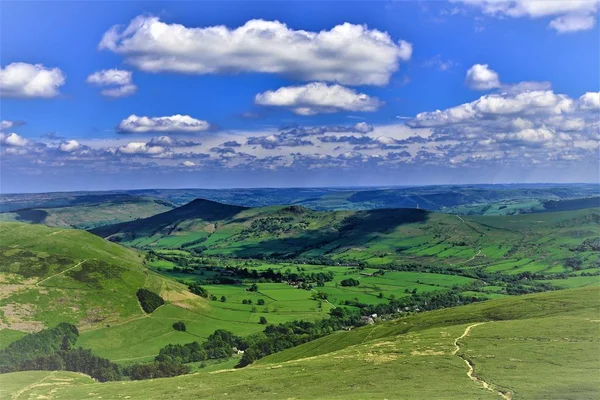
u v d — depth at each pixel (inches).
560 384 2947.8
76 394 4613.7
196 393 3907.5
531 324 4746.6
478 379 3267.7
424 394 3004.4
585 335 4099.4
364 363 4114.2
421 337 4918.8
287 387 3678.6
